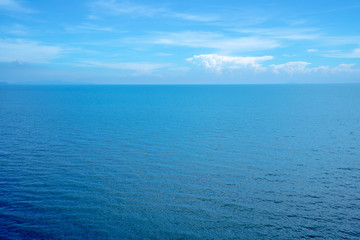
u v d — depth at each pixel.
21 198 16.95
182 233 13.56
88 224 14.17
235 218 15.02
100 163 24.31
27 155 26.44
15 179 20.12
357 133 37.31
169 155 27.06
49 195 17.48
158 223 14.42
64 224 14.12
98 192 18.12
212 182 20.16
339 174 21.80
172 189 18.83
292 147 30.11
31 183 19.42
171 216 15.16
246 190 18.75
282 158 26.09
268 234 13.53
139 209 15.90
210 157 26.44
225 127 42.44
